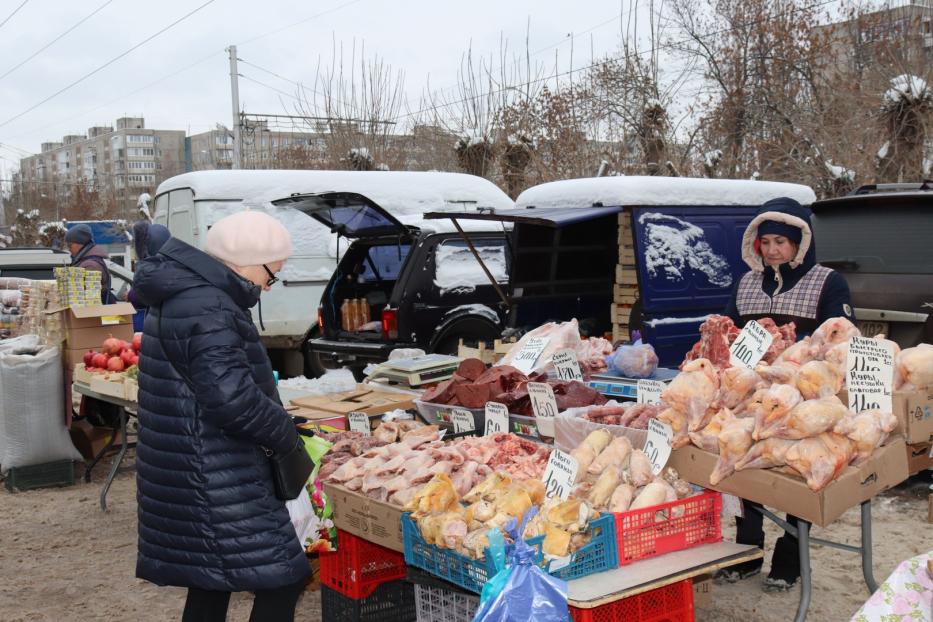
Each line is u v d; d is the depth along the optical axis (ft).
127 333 24.93
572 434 12.81
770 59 64.39
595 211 22.22
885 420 10.37
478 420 14.67
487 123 64.54
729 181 25.64
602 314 26.27
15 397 23.45
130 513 21.62
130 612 15.65
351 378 19.58
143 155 350.64
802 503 9.95
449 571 10.29
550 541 9.50
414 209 35.91
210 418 9.96
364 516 11.83
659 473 11.13
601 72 59.06
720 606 14.01
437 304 28.60
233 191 33.06
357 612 13.07
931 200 20.34
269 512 10.34
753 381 10.81
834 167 47.11
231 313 10.22
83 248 30.89
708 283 24.09
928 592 6.63
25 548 19.21
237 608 15.30
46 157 377.30
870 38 59.16
